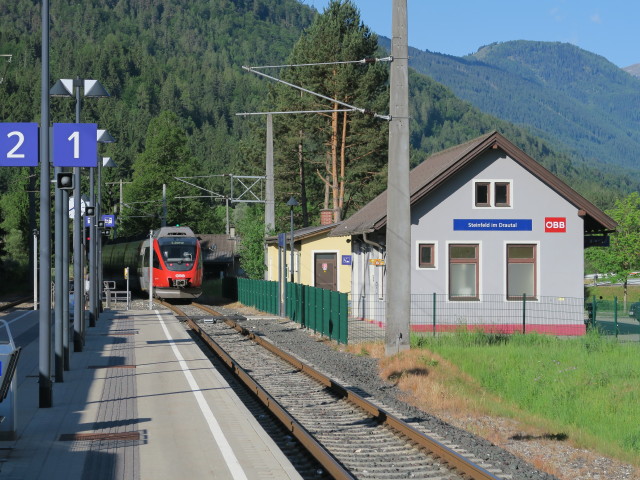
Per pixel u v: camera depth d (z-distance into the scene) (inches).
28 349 939.3
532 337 1106.1
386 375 803.4
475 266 1283.2
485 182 1282.0
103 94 911.7
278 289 1573.6
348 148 2603.3
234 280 2167.8
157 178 3924.7
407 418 583.5
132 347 951.6
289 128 2807.6
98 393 609.0
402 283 906.7
